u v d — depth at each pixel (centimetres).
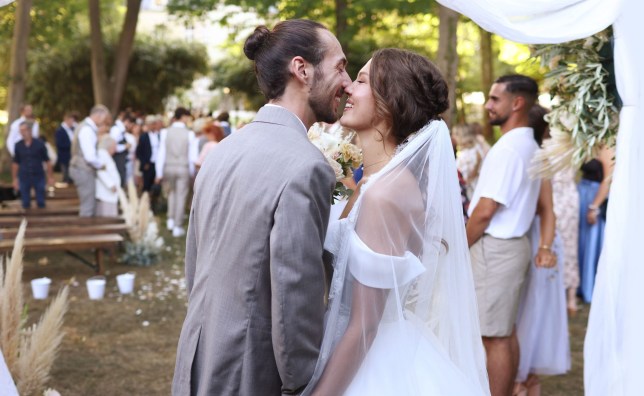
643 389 240
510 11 240
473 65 2025
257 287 173
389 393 189
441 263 211
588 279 592
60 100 2194
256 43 189
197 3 1153
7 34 1577
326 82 186
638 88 253
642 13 251
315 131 232
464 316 215
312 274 167
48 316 312
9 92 1446
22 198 900
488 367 326
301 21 189
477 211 321
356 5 761
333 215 216
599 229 586
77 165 780
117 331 509
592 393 254
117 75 1580
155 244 752
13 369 303
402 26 1090
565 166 304
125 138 1181
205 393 179
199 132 996
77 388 397
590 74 275
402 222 186
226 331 176
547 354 368
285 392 177
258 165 174
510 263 321
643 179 249
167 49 2262
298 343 168
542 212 346
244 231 173
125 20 1565
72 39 1942
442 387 198
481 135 608
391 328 195
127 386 404
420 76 200
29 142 890
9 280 302
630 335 244
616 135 283
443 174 201
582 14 246
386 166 191
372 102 202
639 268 245
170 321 538
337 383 182
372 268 182
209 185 186
